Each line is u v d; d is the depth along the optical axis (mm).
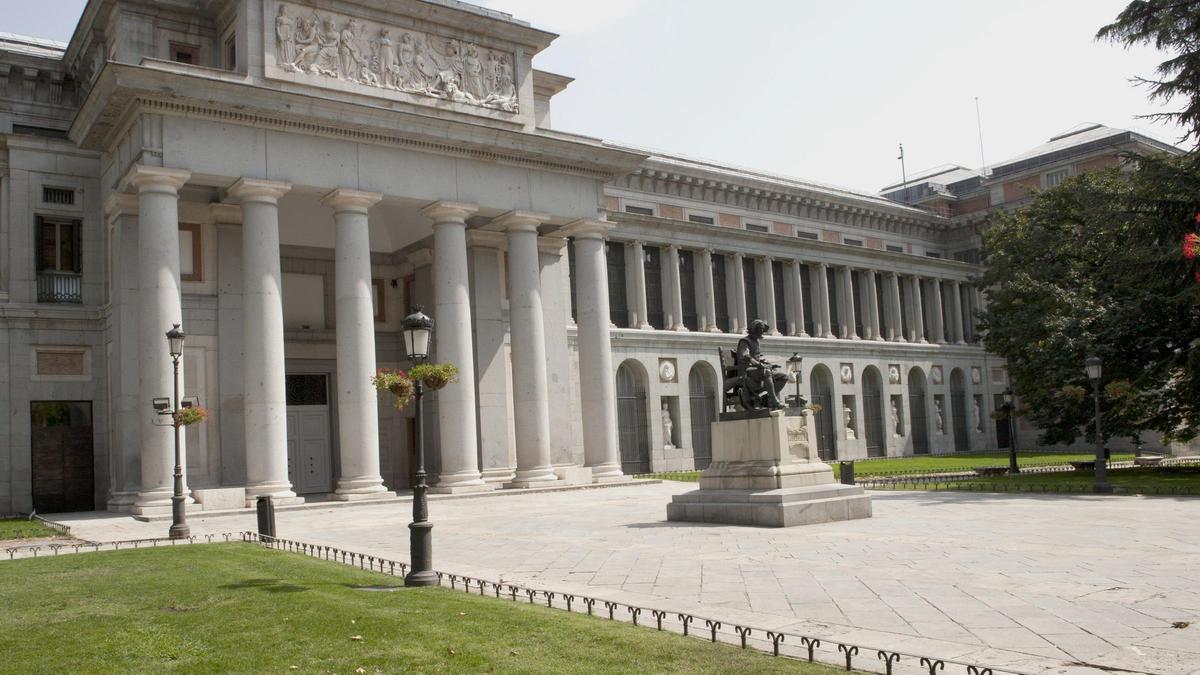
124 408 34938
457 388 39312
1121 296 40188
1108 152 76312
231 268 38594
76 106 41625
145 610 12820
